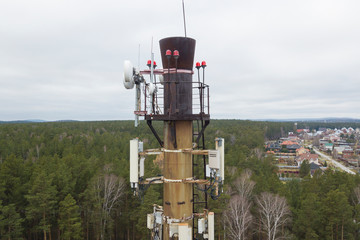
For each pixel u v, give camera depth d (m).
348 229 29.62
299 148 157.50
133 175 9.09
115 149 65.25
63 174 33.06
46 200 27.75
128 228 33.91
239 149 77.25
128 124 143.38
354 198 37.62
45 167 37.97
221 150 8.88
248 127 138.12
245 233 34.06
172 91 8.58
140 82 9.34
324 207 29.78
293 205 35.47
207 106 9.20
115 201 34.91
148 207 30.30
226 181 39.16
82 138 79.94
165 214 8.84
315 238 28.36
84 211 33.53
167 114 8.64
